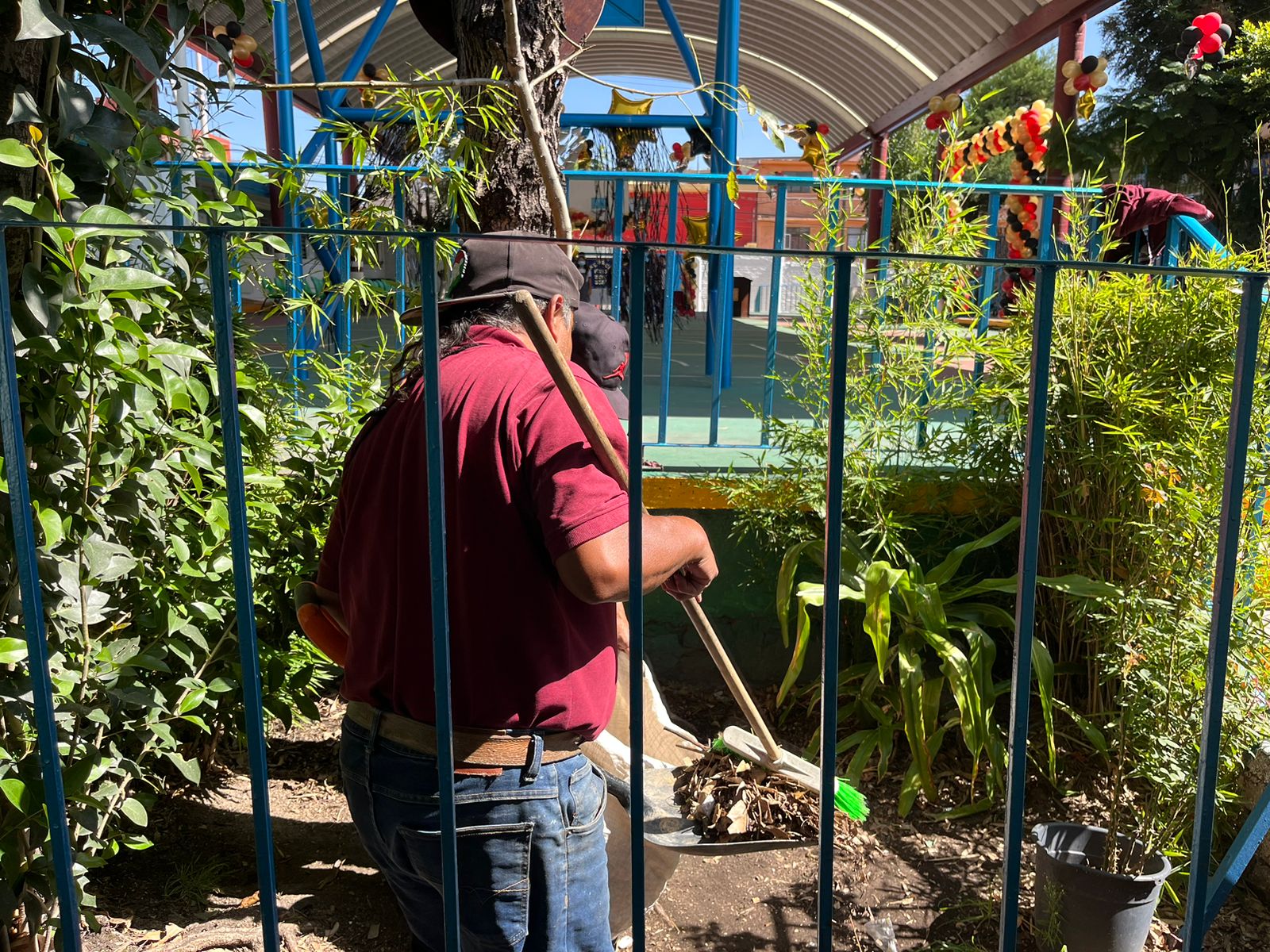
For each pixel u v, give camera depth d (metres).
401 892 1.78
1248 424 1.28
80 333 1.77
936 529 3.81
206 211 2.27
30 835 2.07
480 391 1.54
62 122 1.71
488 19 3.23
